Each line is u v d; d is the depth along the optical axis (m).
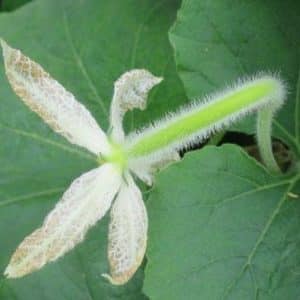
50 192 0.29
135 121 0.30
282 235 0.25
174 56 0.28
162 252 0.24
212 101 0.22
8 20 0.32
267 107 0.24
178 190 0.25
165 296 0.24
